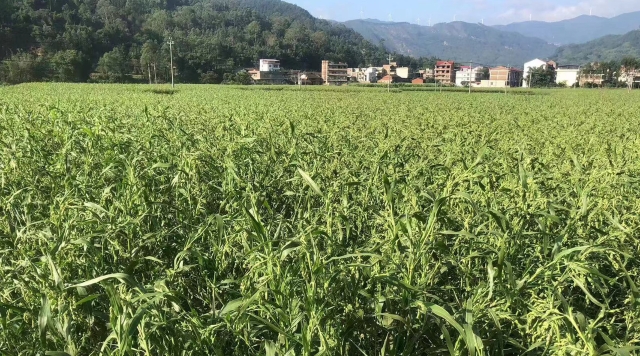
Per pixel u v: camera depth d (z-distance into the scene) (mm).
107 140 6672
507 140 11000
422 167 5816
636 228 4277
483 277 3631
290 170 6461
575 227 3971
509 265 2840
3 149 6230
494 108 29078
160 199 4852
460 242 3932
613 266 3670
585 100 43281
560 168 6867
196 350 2650
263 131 9727
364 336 3090
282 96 40250
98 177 5383
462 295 3609
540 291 3408
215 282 3521
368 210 4855
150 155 6418
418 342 3217
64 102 19703
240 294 3238
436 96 50688
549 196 4906
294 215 4738
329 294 2871
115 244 3645
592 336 2541
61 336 2652
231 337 3068
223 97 35500
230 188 4762
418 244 3129
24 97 27500
